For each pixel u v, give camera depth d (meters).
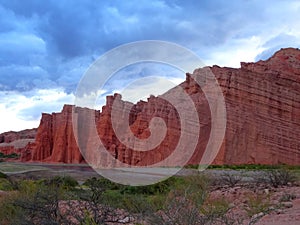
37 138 108.12
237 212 8.52
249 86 66.06
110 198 8.66
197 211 5.50
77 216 7.06
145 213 5.98
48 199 7.50
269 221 7.69
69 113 100.44
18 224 7.36
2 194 10.39
